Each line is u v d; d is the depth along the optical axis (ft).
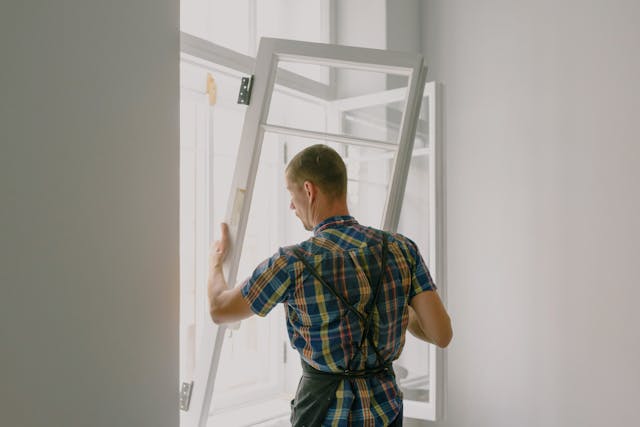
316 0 8.96
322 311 3.99
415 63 5.69
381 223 5.97
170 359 4.86
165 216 4.87
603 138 7.95
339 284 4.00
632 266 7.70
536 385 8.41
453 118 9.28
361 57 5.72
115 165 4.49
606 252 7.89
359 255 4.10
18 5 3.91
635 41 7.73
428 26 9.59
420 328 4.87
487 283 8.87
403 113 5.82
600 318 7.93
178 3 5.04
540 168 8.45
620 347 7.77
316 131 6.21
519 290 8.58
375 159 6.29
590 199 8.03
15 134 3.88
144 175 4.71
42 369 4.01
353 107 6.52
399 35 9.12
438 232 7.16
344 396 4.01
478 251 8.96
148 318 4.70
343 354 4.01
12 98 3.87
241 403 7.77
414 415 7.37
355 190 6.50
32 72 3.98
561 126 8.28
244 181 5.65
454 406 9.14
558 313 8.25
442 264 7.16
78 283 4.23
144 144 4.71
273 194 8.26
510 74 8.74
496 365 8.76
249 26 8.10
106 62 4.44
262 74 5.68
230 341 8.60
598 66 8.00
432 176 7.27
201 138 7.01
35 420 3.97
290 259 4.05
